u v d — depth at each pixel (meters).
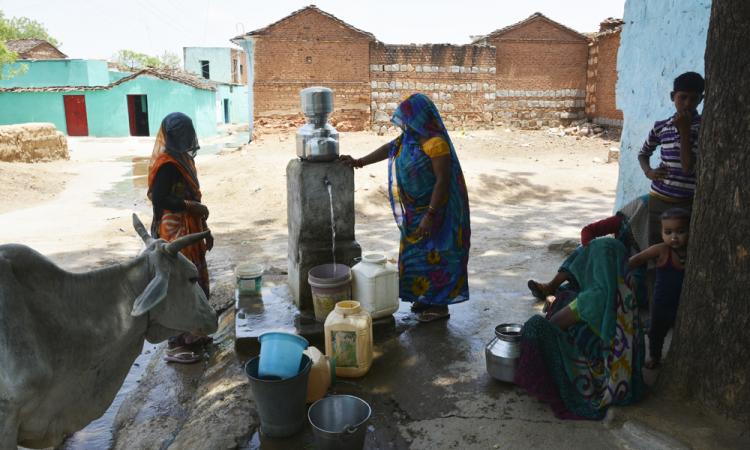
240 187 12.27
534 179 13.53
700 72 5.46
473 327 4.81
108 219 10.58
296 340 3.46
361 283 4.57
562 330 3.58
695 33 5.48
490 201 12.14
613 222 4.39
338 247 4.89
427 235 4.65
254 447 3.38
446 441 3.32
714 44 3.10
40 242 8.75
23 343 2.81
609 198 12.34
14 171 14.77
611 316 3.44
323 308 4.48
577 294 3.77
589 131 23.75
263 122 23.39
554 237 8.41
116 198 13.07
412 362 4.24
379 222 9.91
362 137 22.45
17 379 2.77
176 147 4.46
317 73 23.38
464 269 4.77
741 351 3.11
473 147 20.22
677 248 3.79
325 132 4.78
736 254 3.08
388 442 3.37
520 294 5.65
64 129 30.64
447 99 24.61
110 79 38.53
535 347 3.51
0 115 30.31
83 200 12.83
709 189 3.18
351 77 23.59
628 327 3.48
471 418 3.52
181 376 4.58
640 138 6.14
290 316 4.80
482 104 24.95
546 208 11.21
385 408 3.70
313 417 3.25
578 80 25.55
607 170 15.27
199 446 3.41
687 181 4.18
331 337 4.00
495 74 24.89
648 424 3.24
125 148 24.83
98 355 3.21
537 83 25.38
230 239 8.91
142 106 31.44
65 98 30.42
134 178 16.19
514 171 14.39
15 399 2.77
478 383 3.93
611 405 3.43
